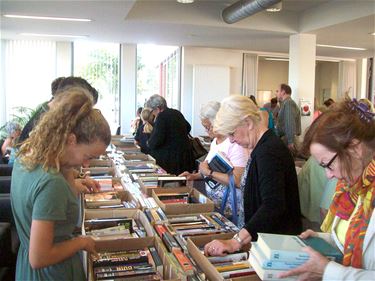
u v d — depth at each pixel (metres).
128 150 4.27
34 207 1.09
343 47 8.39
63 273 1.23
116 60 8.84
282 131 6.21
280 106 6.34
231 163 2.12
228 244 1.42
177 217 1.84
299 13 6.76
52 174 1.11
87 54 8.62
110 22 6.02
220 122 1.64
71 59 8.45
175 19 6.06
